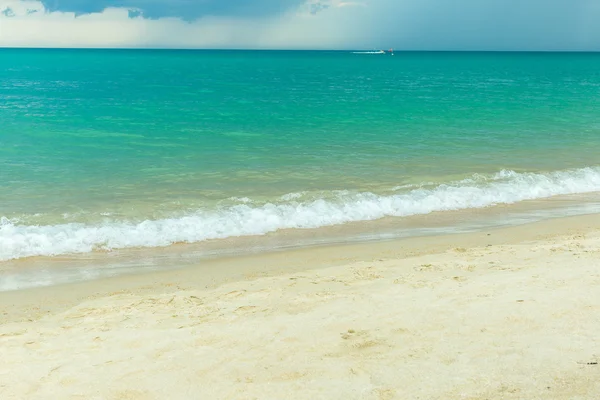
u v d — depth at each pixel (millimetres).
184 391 5246
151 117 30109
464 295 7441
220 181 15875
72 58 174375
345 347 6012
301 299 7754
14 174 16438
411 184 15680
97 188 15016
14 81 61031
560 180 16328
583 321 6254
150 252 10742
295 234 11898
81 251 10742
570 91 46906
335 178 16281
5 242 10953
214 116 30594
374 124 27234
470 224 12633
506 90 48344
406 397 4852
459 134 24172
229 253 10664
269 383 5297
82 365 5922
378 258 10148
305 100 39594
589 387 4785
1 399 5223
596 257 9141
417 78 69688
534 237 11398
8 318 7645
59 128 25875
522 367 5250
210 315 7340
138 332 6816
